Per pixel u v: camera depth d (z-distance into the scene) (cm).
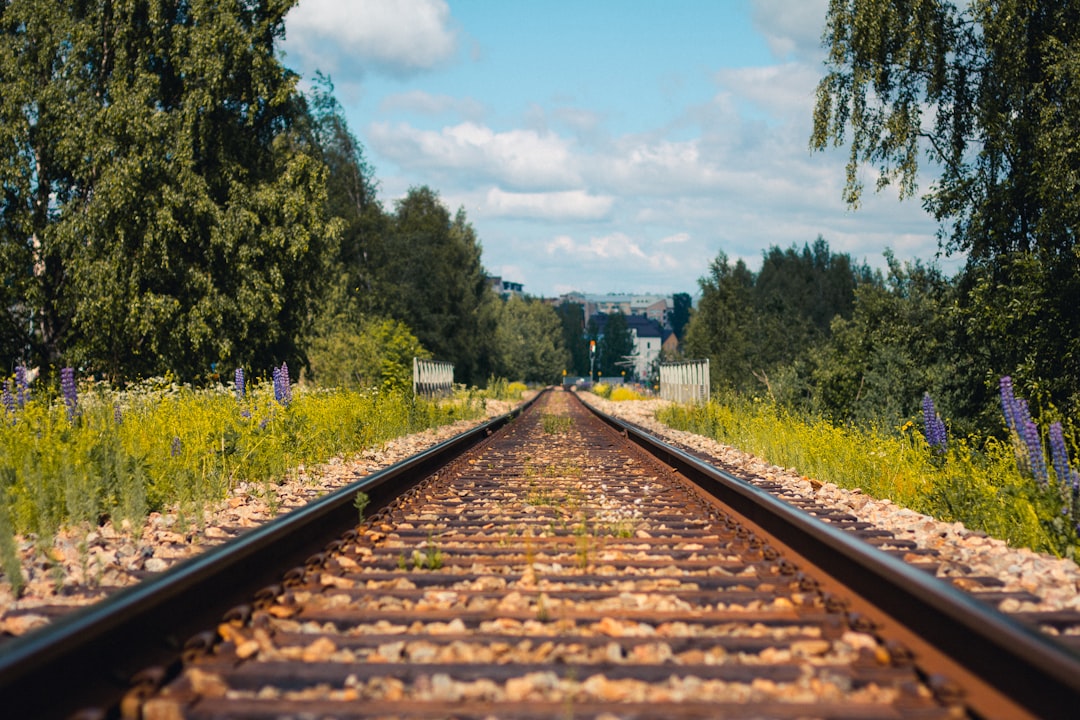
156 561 645
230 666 394
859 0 2027
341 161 6988
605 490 1098
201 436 1147
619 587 559
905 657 385
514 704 346
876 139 2092
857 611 477
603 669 387
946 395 2222
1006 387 874
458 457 1494
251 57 3225
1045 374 1772
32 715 328
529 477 1223
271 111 3441
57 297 3055
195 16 3108
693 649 419
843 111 2100
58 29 2959
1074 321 1756
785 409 2139
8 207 2941
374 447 1712
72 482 794
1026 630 331
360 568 625
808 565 604
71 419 1152
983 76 2045
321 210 3369
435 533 774
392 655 414
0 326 2964
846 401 2525
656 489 1114
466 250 9131
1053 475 783
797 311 6600
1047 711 316
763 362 5712
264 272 3216
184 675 375
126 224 2838
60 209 2948
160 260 2947
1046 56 1848
